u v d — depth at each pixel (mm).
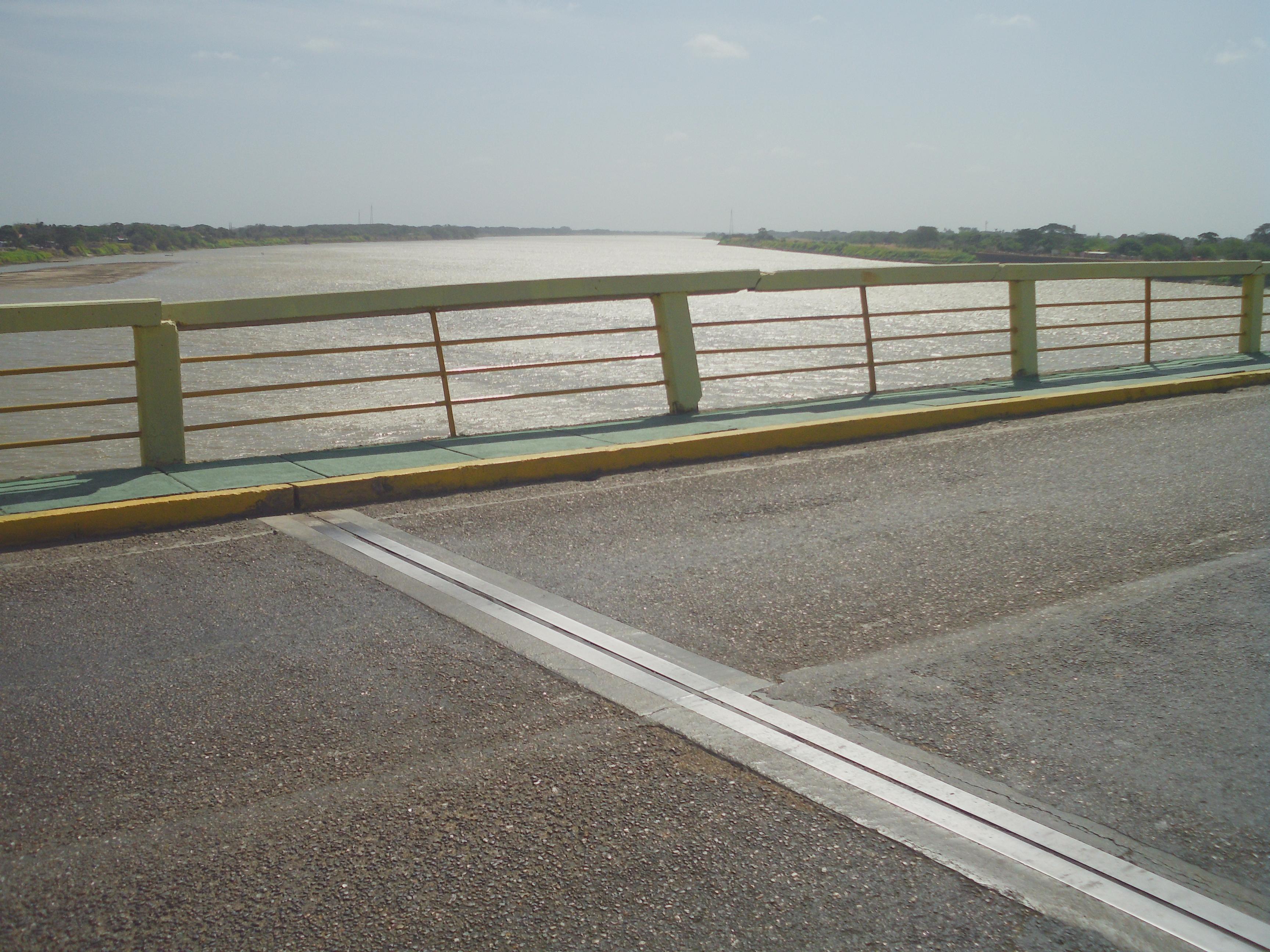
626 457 7801
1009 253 136375
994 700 3729
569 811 3002
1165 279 13297
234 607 4750
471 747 3395
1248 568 5199
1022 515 6285
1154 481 7172
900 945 2432
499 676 3965
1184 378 11844
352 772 3242
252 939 2465
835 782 3166
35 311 6715
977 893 2623
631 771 3232
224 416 27609
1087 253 114000
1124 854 2787
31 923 2531
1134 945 2432
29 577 5203
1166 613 4582
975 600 4785
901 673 3973
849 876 2691
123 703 3750
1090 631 4383
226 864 2762
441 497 6945
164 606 4762
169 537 5941
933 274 11180
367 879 2691
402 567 5344
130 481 6816
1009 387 11242
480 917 2533
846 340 57656
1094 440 8758
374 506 6703
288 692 3832
